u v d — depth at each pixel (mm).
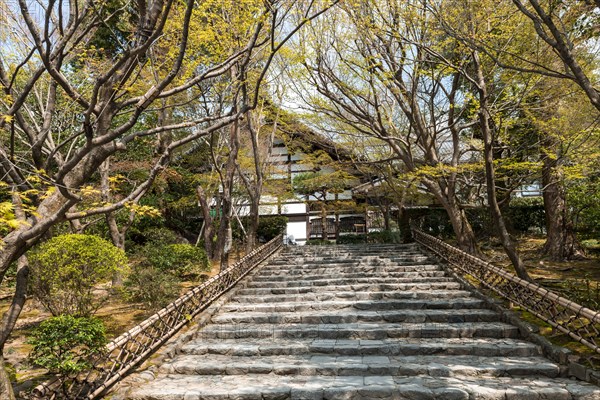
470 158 16625
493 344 7281
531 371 6270
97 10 5457
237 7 7281
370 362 6895
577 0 7586
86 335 5316
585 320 7621
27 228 4969
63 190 4453
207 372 6898
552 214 15109
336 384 6152
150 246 12938
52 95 6059
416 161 13836
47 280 8039
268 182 20141
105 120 5410
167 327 7859
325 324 8781
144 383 6383
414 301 9586
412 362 6844
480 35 8383
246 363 7039
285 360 7184
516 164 10805
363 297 10344
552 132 10953
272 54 6027
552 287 10391
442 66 10594
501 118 10992
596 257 14781
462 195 17828
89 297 8609
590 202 12953
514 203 21391
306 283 11734
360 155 18953
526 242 18297
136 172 16719
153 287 9727
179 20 7730
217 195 19969
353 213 24406
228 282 11156
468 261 11312
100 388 5660
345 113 16703
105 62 8641
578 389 5562
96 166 5305
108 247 8461
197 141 18859
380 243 19125
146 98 4926
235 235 21266
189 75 7625
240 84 7410
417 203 21562
